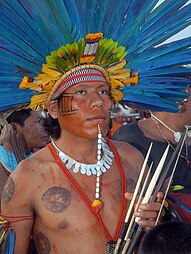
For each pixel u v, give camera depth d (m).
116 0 2.13
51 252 2.21
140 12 2.18
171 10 2.21
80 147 2.24
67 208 2.18
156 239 1.90
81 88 2.17
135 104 2.49
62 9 2.06
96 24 2.13
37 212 2.21
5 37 2.09
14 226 2.19
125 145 2.46
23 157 3.02
